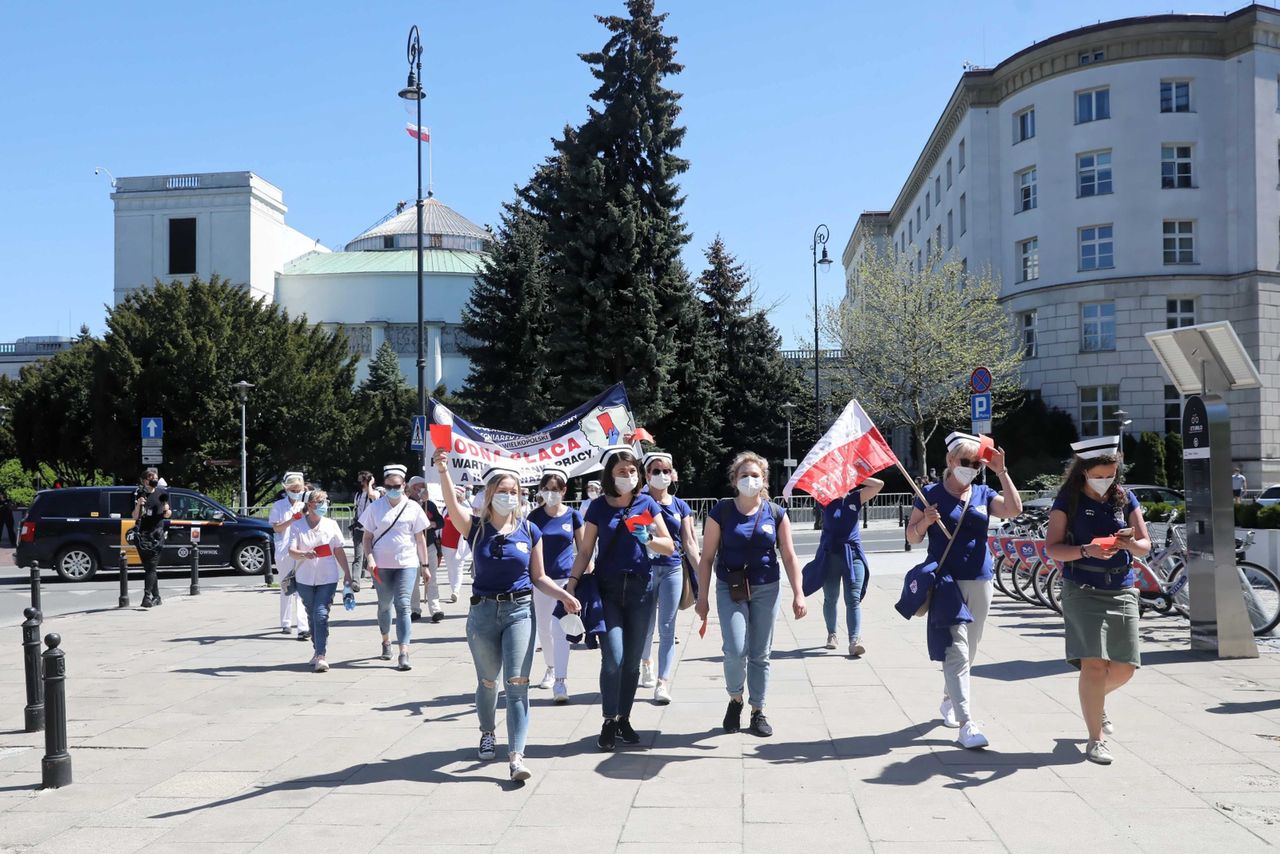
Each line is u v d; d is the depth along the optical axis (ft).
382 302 236.43
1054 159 141.90
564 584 26.23
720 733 22.84
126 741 23.16
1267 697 25.18
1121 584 19.93
